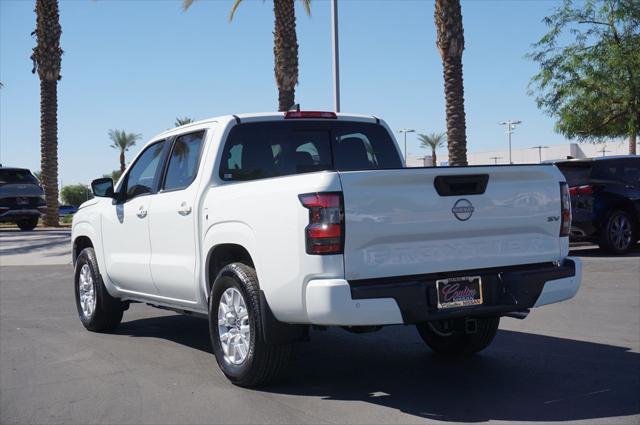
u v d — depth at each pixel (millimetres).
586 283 10258
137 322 8406
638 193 13633
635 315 7934
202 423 4516
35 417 4730
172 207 6168
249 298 5090
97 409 4875
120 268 7082
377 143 6805
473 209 4918
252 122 6145
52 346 7012
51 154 29078
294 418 4574
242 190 5273
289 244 4707
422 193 4746
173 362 6250
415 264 4730
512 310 4988
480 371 5672
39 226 29469
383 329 7645
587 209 13320
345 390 5211
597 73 21500
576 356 6105
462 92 18656
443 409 4691
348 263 4539
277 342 5000
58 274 13555
